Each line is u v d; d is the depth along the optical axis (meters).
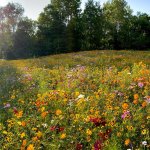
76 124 7.81
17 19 96.44
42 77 15.12
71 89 11.94
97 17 85.56
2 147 7.01
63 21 87.81
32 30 94.25
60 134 7.37
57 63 24.61
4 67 23.31
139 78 11.54
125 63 20.42
